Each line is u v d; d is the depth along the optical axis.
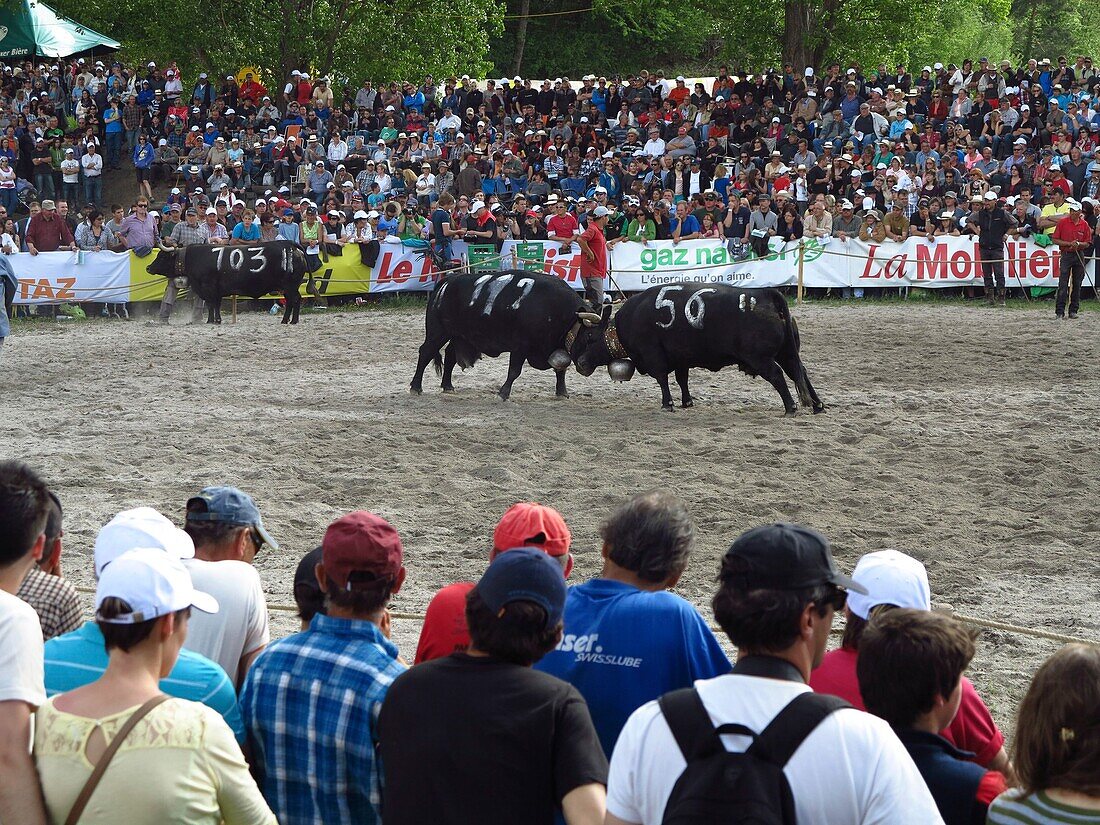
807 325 21.58
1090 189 26.56
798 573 3.03
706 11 44.16
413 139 31.78
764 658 3.00
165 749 3.06
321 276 26.23
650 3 50.84
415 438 13.24
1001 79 31.75
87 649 3.71
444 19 40.75
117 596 3.17
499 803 3.17
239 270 23.42
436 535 9.90
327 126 34.03
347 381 17.23
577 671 3.78
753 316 14.01
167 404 15.41
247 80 37.47
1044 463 11.94
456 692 3.25
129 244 26.03
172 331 22.91
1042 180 26.72
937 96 31.91
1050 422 13.80
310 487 11.31
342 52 40.41
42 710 3.18
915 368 17.53
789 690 2.91
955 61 57.56
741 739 2.81
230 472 11.77
